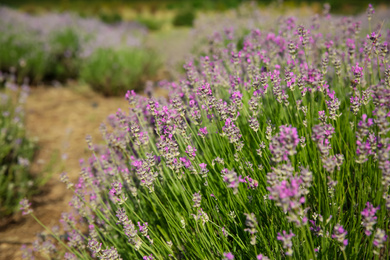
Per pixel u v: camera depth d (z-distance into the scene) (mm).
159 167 1892
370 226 1283
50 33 8531
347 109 2059
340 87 2197
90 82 7191
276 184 1264
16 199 3438
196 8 23609
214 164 1881
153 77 8234
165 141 1777
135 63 7488
